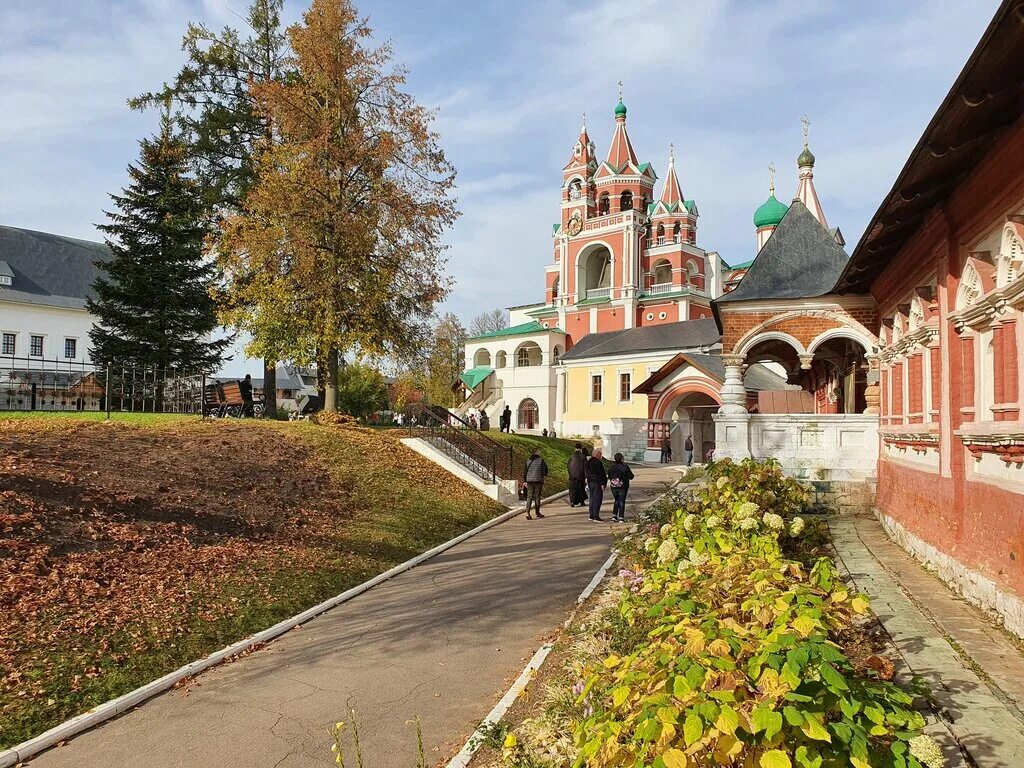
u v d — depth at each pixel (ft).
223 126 89.20
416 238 78.28
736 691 10.21
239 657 25.07
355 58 76.07
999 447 20.20
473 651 25.29
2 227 174.60
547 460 86.17
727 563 17.08
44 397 84.28
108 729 19.61
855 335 46.29
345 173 75.82
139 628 25.34
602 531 48.55
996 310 20.29
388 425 83.35
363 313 74.33
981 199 21.17
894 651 18.07
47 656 22.45
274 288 71.67
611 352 163.43
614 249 202.28
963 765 12.11
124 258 94.99
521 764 15.57
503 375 206.80
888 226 27.68
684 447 119.03
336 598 31.81
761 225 143.64
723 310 48.60
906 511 32.55
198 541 34.73
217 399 81.00
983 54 14.64
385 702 21.04
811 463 45.42
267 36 92.02
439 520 49.70
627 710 10.81
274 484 47.44
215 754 18.06
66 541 30.42
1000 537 20.54
